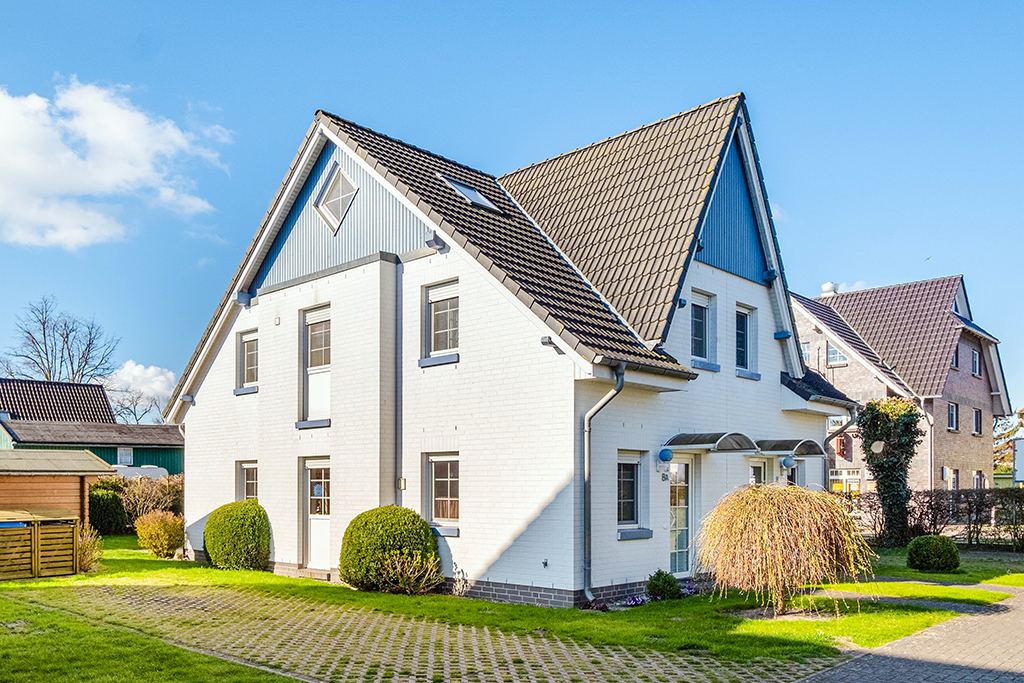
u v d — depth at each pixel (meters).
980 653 9.46
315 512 16.34
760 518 11.06
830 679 8.40
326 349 16.45
